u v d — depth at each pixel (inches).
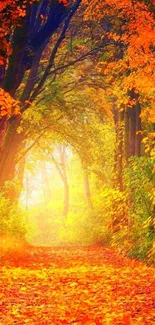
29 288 479.5
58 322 348.5
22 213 997.8
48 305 403.5
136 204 831.7
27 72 1179.3
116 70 1045.8
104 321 346.9
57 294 450.6
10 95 758.5
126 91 913.5
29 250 924.6
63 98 1235.9
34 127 1263.5
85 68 1213.1
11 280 524.1
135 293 444.5
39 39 805.2
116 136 1145.4
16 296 437.7
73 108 1273.4
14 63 758.5
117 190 1011.3
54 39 1203.2
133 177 804.0
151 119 908.6
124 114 1052.5
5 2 619.8
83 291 465.1
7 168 1023.6
